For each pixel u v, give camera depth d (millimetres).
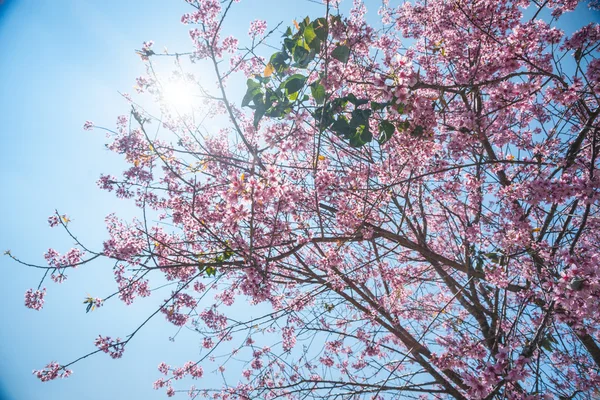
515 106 4641
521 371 3383
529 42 3615
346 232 4695
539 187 3945
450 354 4570
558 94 3951
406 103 3496
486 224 5410
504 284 4625
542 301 4504
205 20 3771
